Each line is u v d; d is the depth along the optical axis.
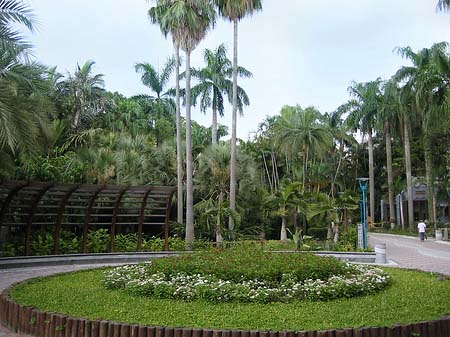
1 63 11.94
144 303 7.64
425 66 33.44
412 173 51.12
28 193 16.33
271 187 38.03
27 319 6.64
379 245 16.92
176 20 22.55
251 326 6.17
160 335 5.79
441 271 14.34
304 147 31.12
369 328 5.71
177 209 26.39
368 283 9.02
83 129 32.41
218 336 5.67
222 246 19.34
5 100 10.88
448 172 40.38
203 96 33.53
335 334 5.64
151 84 40.28
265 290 8.05
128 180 22.50
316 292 8.11
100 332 5.98
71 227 20.44
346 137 46.78
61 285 9.48
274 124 37.19
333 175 49.44
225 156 26.80
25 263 15.08
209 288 8.05
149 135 38.59
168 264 9.80
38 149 12.82
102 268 12.55
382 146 52.06
